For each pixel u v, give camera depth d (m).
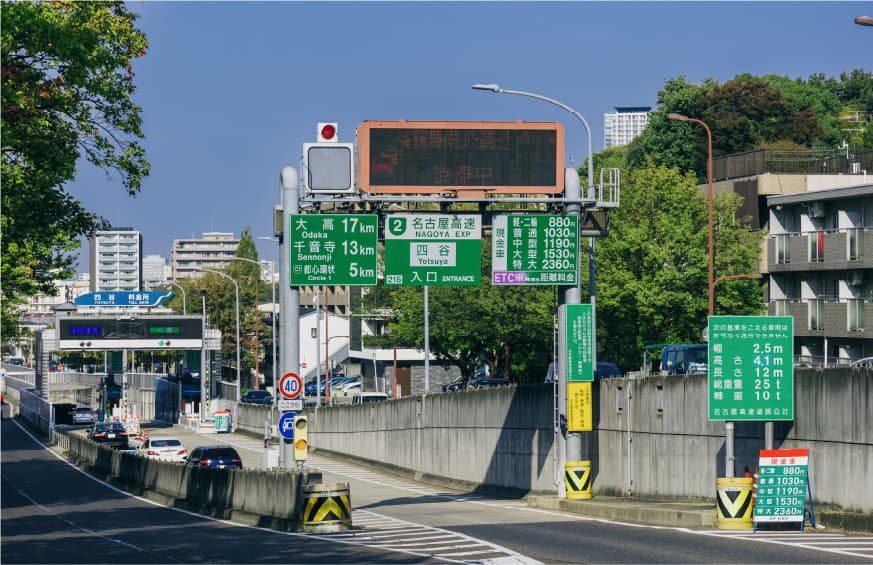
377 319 107.19
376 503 42.47
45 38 28.36
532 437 44.97
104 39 32.09
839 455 27.59
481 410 50.19
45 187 31.52
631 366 65.12
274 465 44.53
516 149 34.38
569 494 37.09
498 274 35.19
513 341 74.06
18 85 29.41
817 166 78.31
